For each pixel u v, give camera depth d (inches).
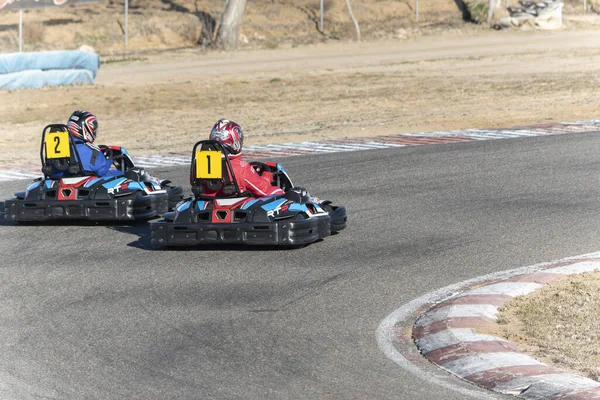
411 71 4552.2
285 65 5078.7
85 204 1513.3
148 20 6914.4
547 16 6653.5
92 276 1202.0
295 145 2529.5
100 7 7367.1
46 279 1191.6
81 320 994.7
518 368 778.2
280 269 1211.9
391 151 2319.1
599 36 6048.2
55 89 4084.6
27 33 6402.6
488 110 3193.9
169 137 2866.6
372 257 1268.5
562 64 4544.8
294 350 874.1
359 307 1019.3
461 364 808.3
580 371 780.6
